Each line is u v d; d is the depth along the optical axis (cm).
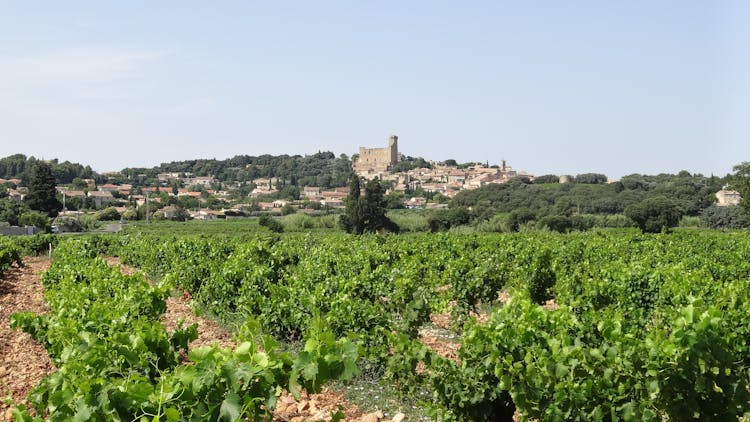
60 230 7575
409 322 1013
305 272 1545
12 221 7362
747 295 1039
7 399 512
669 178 12019
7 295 1820
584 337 741
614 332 642
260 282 1370
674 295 1148
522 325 671
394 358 764
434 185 17275
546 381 601
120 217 9456
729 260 2172
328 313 1018
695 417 575
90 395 442
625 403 584
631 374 585
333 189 18262
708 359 565
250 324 606
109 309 903
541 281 1517
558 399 588
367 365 958
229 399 436
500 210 9644
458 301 1384
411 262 1720
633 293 1241
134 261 2911
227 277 1417
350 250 2377
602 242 3005
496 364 635
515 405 667
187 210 12119
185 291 1875
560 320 749
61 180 16825
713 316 606
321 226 7544
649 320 1095
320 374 494
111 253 3750
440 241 2839
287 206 11912
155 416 411
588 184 11031
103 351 631
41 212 8125
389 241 3092
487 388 665
